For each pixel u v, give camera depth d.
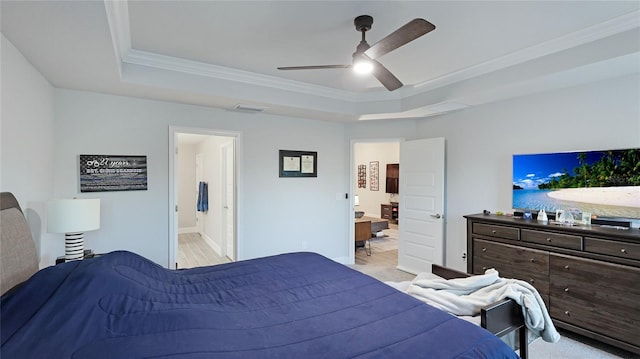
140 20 2.29
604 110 2.86
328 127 4.89
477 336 1.39
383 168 9.42
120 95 3.35
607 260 2.43
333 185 4.95
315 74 3.49
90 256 2.77
